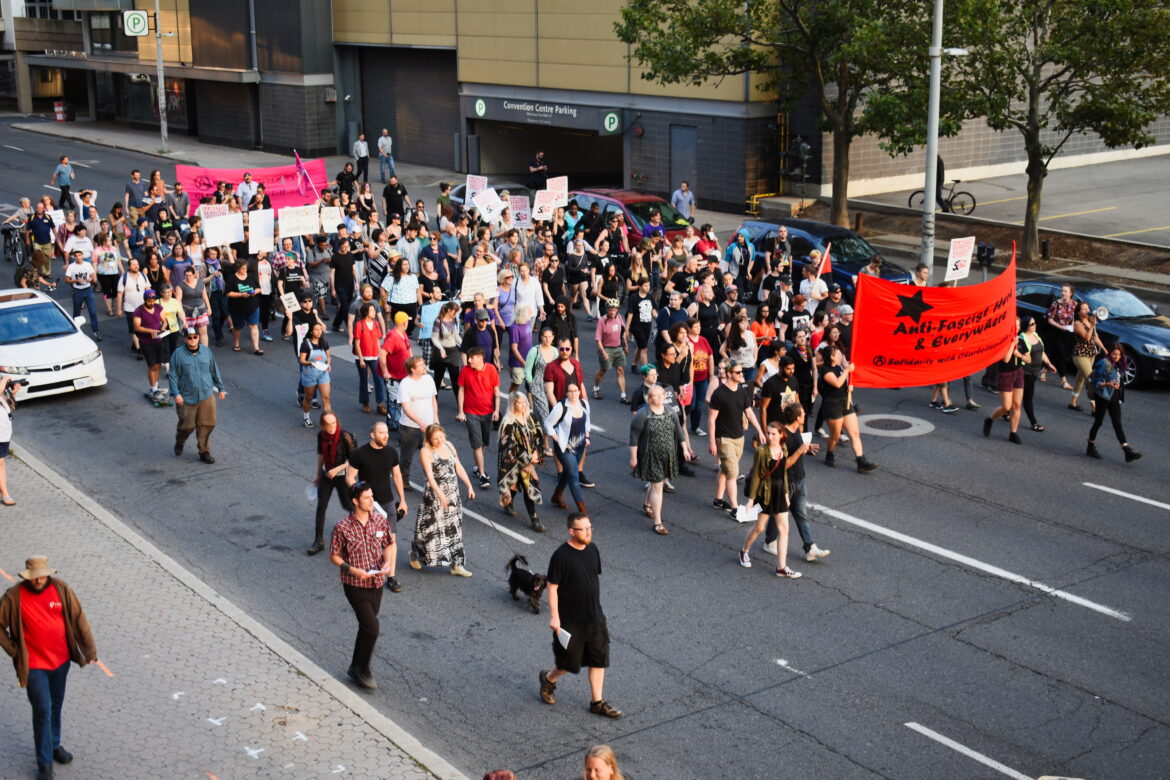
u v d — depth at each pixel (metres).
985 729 10.92
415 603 13.46
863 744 10.66
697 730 10.88
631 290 22.78
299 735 10.49
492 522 15.82
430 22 48.16
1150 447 18.58
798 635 12.71
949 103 30.44
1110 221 35.28
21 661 9.46
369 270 25.95
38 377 20.44
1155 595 13.62
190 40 56.72
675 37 34.16
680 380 17.94
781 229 26.27
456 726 10.95
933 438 19.06
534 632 12.81
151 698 11.06
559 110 44.00
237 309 23.75
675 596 13.63
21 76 69.38
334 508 16.27
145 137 58.84
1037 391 21.61
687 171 40.38
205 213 25.02
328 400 19.73
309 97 51.97
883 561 14.57
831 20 32.88
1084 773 10.27
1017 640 12.59
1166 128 48.28
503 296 22.03
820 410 17.77
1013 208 37.44
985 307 18.03
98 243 26.70
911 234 35.19
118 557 14.30
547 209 28.42
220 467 17.77
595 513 16.19
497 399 17.17
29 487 16.64
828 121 35.28
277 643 12.18
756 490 13.99
